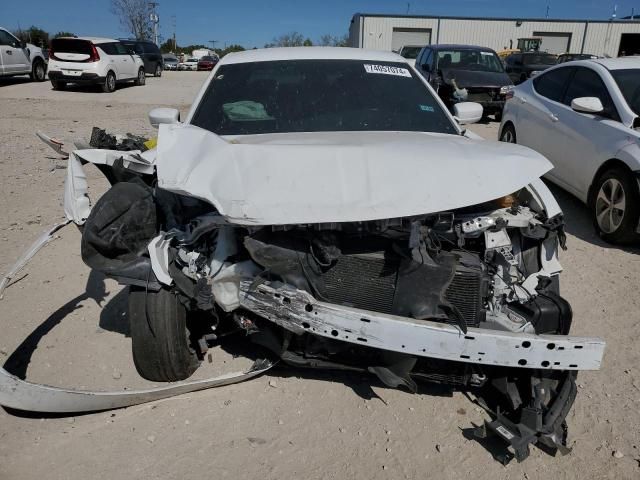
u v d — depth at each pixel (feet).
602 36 137.69
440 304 8.55
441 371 9.33
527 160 9.72
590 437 9.49
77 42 59.98
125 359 11.27
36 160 27.89
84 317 12.89
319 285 8.83
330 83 13.26
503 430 8.93
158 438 9.22
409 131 12.23
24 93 57.47
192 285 9.17
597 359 8.43
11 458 8.73
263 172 8.70
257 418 9.71
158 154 9.25
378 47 137.18
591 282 15.38
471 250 9.86
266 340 9.59
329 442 9.21
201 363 11.01
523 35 137.39
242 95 12.91
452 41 137.18
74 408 9.16
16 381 8.57
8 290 14.10
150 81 80.84
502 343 8.29
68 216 9.83
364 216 8.20
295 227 8.56
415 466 8.77
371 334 8.39
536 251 10.17
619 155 17.81
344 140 10.46
